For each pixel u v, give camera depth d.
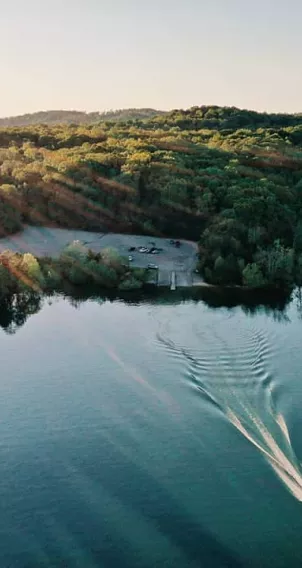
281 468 53.44
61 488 52.19
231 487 51.50
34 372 74.81
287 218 134.12
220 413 63.22
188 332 87.69
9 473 54.34
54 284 118.00
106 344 83.81
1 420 63.34
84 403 66.56
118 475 53.81
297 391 66.50
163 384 70.44
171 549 45.16
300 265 119.88
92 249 135.50
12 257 118.06
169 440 58.75
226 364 74.25
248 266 117.06
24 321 96.38
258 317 96.12
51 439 59.72
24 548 45.53
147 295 111.62
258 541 45.62
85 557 44.59
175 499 50.38
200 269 123.62
